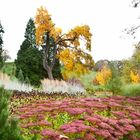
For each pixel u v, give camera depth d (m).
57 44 49.28
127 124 12.84
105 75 52.09
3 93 5.36
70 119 13.41
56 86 32.59
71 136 11.00
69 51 48.62
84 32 48.44
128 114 14.81
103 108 14.42
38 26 49.06
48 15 48.97
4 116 4.82
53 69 51.31
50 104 14.43
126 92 33.03
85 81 63.97
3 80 26.42
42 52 51.06
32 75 44.50
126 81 43.84
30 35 67.50
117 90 33.84
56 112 13.24
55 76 51.22
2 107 5.05
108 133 10.99
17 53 61.22
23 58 44.75
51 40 52.78
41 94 27.27
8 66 56.91
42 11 49.12
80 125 10.76
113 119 13.48
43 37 49.09
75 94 32.00
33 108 13.95
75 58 48.78
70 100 15.80
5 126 4.74
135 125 13.37
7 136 4.67
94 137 10.78
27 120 12.55
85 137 10.48
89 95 30.41
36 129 11.98
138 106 18.88
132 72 43.72
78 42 48.81
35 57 45.00
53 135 9.84
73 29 48.56
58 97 27.36
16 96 23.02
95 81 56.91
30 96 24.97
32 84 44.28
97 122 11.57
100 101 16.19
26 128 11.64
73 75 49.41
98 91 36.28
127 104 18.95
